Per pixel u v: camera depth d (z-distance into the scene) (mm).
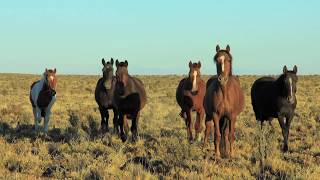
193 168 11117
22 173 10867
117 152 13242
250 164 11594
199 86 16578
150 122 21562
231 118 12805
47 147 14039
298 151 14109
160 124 21203
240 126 19953
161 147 13398
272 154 12938
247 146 14289
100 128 19484
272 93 15250
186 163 11445
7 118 22562
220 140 13406
